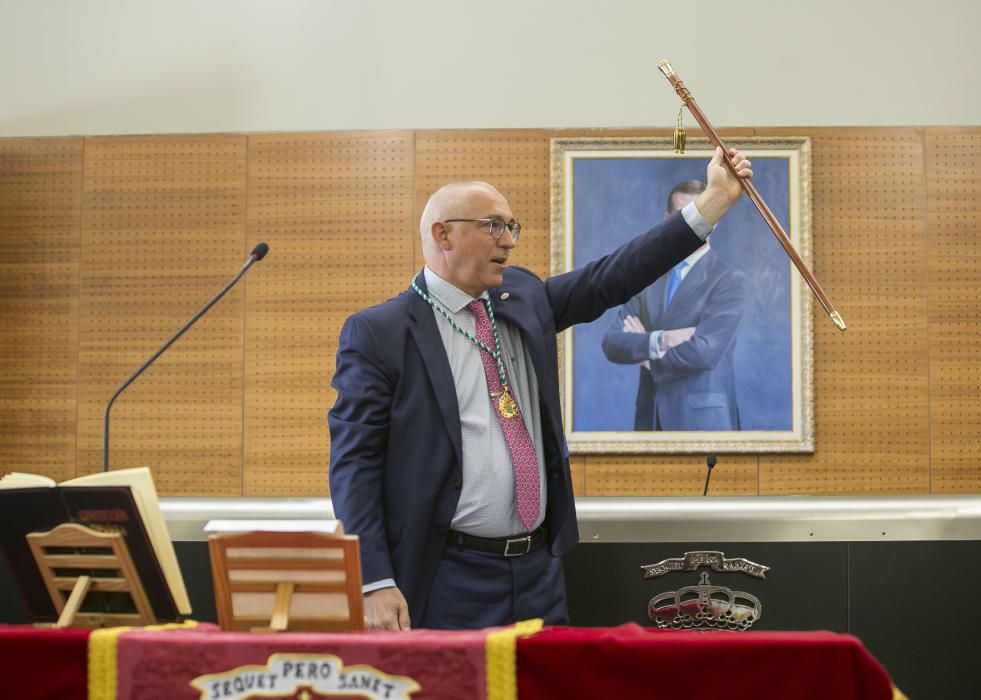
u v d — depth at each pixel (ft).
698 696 5.22
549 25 16.11
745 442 15.60
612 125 15.99
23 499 5.99
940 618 8.88
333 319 16.02
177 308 16.15
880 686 5.15
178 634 5.53
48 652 5.50
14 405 16.22
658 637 5.34
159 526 6.03
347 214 16.07
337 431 7.78
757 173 15.80
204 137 16.22
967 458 15.67
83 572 6.12
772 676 5.19
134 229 16.22
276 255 16.08
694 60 15.99
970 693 8.84
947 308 15.79
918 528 8.93
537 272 15.88
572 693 5.28
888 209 15.85
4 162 16.38
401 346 7.87
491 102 16.08
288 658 5.38
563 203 15.84
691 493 15.66
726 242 15.76
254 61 16.25
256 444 15.94
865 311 15.79
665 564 8.86
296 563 5.66
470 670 5.32
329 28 16.24
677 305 15.76
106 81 16.37
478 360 7.99
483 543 7.70
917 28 15.94
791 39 15.98
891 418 15.72
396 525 7.66
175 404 16.05
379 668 5.35
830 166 15.87
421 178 16.02
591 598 8.85
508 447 7.83
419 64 16.16
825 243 15.85
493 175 15.98
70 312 16.24
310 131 16.15
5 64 16.43
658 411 15.69
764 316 15.70
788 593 8.87
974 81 15.90
